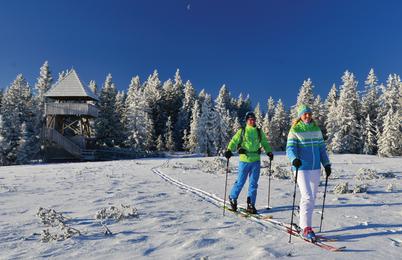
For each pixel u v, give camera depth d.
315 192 5.26
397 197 8.61
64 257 4.12
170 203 7.79
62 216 5.98
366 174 13.77
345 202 7.88
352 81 54.31
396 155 43.41
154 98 84.94
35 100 56.25
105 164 22.62
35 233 5.20
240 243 4.69
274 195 8.97
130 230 5.38
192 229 5.46
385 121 44.00
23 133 44.38
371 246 4.54
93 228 5.49
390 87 56.44
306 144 5.29
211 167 17.19
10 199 8.23
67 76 43.34
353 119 51.12
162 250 4.39
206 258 4.02
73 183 11.44
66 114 40.94
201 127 57.84
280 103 78.75
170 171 16.23
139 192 9.42
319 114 66.81
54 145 40.59
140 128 58.00
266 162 20.42
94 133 59.41
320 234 5.20
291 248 4.45
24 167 22.03
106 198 8.36
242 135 7.02
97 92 91.06
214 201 8.28
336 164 21.06
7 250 4.40
